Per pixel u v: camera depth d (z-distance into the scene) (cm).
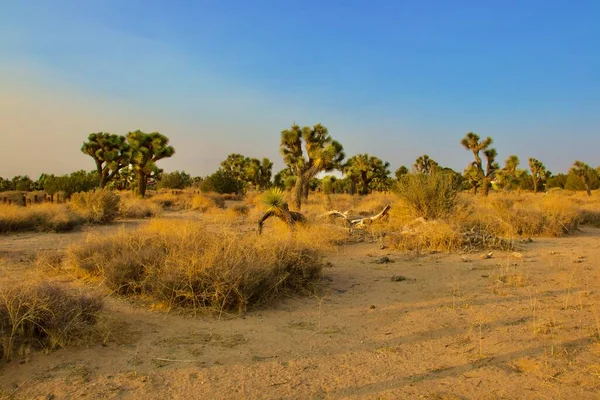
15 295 441
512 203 1878
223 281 575
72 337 447
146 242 796
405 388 363
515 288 683
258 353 438
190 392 353
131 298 615
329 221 1495
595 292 652
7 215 1441
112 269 638
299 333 498
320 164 2433
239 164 5778
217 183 4878
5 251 975
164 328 505
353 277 782
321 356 431
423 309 586
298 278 686
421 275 791
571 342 456
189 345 455
